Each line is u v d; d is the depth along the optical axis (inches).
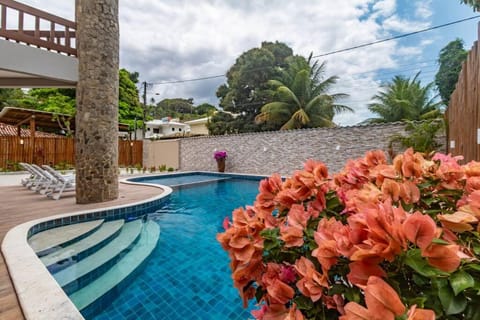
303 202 42.7
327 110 608.7
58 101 744.3
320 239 31.1
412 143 290.7
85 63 219.0
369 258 25.4
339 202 41.1
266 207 44.3
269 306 33.7
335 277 31.5
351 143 371.9
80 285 112.0
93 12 219.9
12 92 805.9
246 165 485.7
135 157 635.5
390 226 24.4
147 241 169.0
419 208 37.3
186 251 158.1
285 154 437.1
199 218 232.8
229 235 41.3
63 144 531.2
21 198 239.9
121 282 116.8
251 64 714.2
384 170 40.9
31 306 69.9
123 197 246.5
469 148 128.0
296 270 33.7
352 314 23.0
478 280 23.5
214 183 427.5
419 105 594.9
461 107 145.9
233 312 100.9
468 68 128.5
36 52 209.9
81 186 217.6
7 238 126.3
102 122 224.5
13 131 634.8
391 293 22.1
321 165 44.4
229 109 775.1
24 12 203.9
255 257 38.8
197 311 101.5
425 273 23.0
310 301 31.5
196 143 556.4
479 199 29.4
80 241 149.4
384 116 612.1
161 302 107.5
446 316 23.7
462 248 26.6
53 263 123.8
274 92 628.4
